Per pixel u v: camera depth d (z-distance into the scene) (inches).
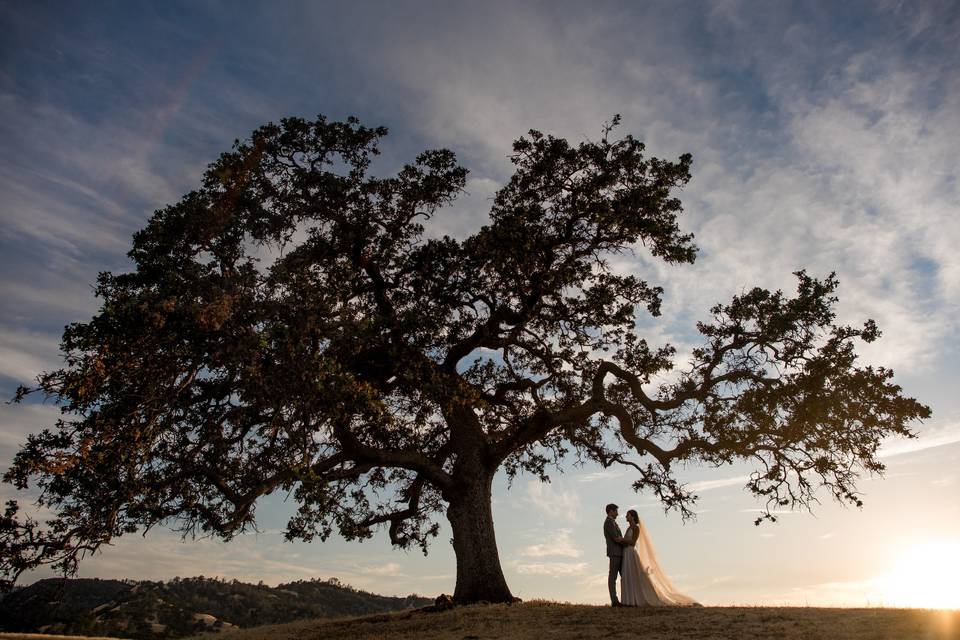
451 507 775.7
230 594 3107.8
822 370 681.6
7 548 511.5
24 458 505.4
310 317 565.0
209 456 622.2
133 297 526.6
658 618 518.3
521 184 778.2
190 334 536.1
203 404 628.1
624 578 594.6
